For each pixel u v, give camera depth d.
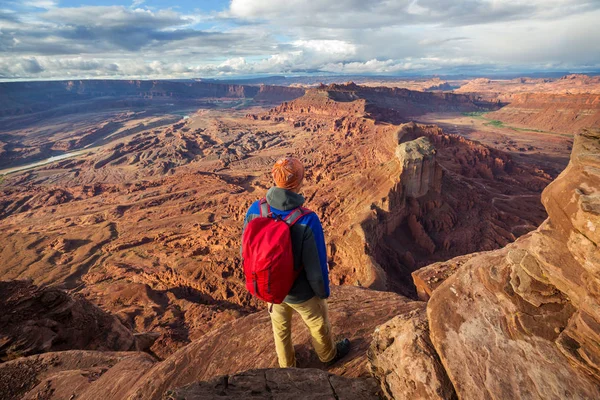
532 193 95.00
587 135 3.09
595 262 2.56
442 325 3.53
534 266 3.28
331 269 52.81
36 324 13.21
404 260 59.72
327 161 120.06
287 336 4.64
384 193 64.69
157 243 75.38
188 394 3.50
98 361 9.04
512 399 2.67
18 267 74.88
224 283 50.12
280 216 3.59
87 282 64.38
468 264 4.05
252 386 3.70
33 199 134.00
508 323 3.21
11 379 8.41
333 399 3.55
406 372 3.43
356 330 6.28
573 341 2.71
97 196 132.88
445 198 74.75
